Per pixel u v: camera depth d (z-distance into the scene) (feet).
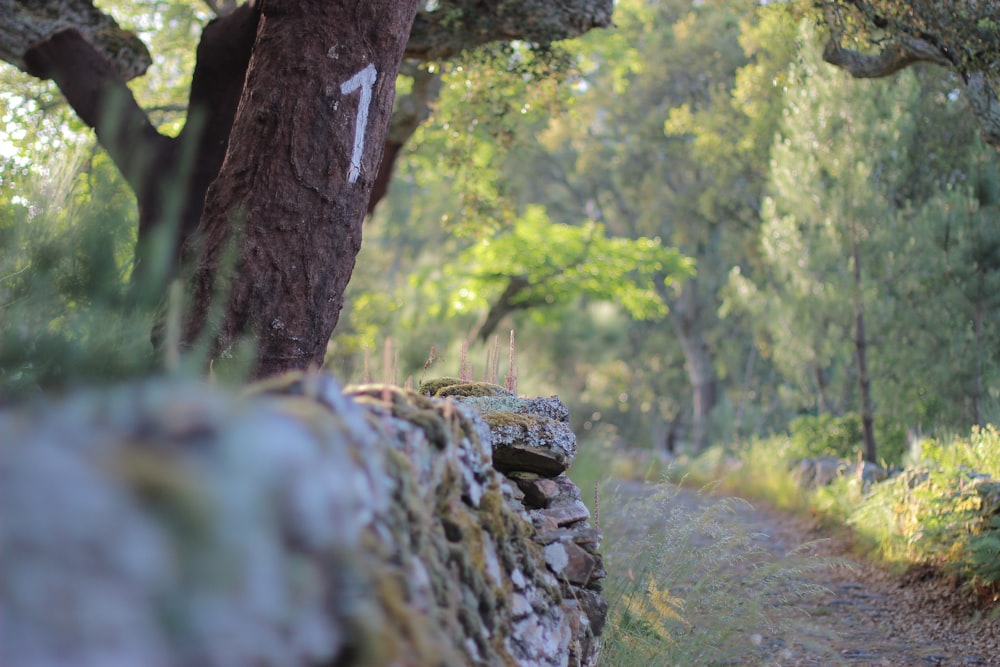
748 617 15.60
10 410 3.68
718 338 95.96
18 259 9.14
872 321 45.27
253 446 3.89
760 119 69.00
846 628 21.42
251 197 13.56
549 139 87.04
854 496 35.68
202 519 3.52
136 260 9.81
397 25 14.35
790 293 48.34
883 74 32.55
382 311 41.50
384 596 4.81
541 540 10.36
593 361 106.63
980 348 43.83
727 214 84.43
